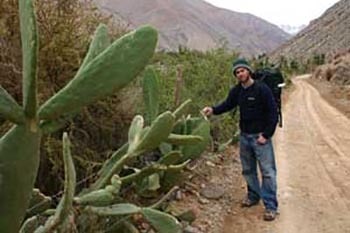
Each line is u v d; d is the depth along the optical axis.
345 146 13.64
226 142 11.19
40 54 4.97
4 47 4.83
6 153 1.92
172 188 4.72
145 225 4.82
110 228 3.83
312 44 135.00
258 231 6.55
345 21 131.12
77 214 3.31
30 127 1.93
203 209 7.03
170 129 3.04
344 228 6.82
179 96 7.67
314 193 8.46
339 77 57.25
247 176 7.36
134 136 3.20
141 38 2.12
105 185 3.21
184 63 11.72
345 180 9.44
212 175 8.84
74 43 5.34
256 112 6.96
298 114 24.31
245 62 6.91
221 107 7.20
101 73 2.05
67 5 5.26
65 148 2.44
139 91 6.35
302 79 72.00
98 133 5.71
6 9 4.78
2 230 1.97
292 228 6.74
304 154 12.34
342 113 24.55
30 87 1.88
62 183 4.88
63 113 2.01
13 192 1.94
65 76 5.21
